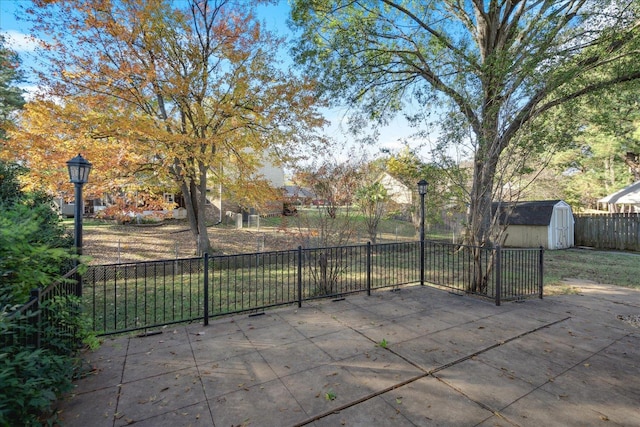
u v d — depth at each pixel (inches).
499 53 247.1
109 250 453.7
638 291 237.6
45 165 281.0
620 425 87.9
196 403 98.5
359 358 128.6
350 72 398.0
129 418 90.9
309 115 377.1
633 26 269.9
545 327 162.7
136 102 336.2
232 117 381.4
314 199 305.7
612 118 364.2
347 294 227.1
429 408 96.2
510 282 242.2
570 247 509.4
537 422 89.3
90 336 111.8
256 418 91.4
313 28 390.0
